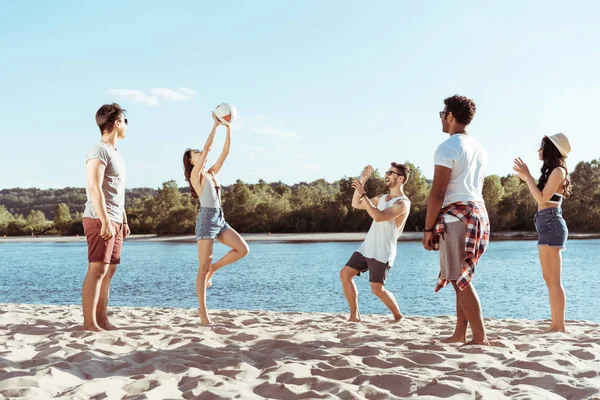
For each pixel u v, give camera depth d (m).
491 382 3.10
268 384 3.03
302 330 5.41
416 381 3.02
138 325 5.53
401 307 12.52
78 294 16.34
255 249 45.50
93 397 2.83
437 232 4.13
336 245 51.12
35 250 56.28
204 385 3.03
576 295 14.41
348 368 3.33
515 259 28.88
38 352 3.96
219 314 7.24
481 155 4.26
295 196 91.81
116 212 5.18
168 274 23.34
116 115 5.07
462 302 4.18
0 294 16.45
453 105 4.26
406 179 6.27
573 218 67.19
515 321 6.56
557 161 5.21
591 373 3.26
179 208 89.00
